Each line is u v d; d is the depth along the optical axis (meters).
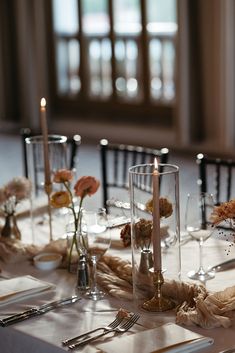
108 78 9.52
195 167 7.50
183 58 8.25
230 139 8.13
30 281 2.65
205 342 2.13
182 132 8.46
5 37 10.14
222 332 2.24
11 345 2.34
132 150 4.23
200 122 8.52
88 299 2.54
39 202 3.36
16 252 2.95
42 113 3.12
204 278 2.68
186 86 8.36
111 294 2.56
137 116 9.32
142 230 2.38
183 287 2.45
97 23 9.37
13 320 2.38
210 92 8.38
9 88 10.34
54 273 2.83
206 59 8.30
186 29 8.20
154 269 2.38
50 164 3.31
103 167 4.32
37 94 9.94
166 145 8.66
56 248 2.96
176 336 2.15
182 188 6.63
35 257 2.92
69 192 2.84
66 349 2.17
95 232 2.59
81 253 2.61
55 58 9.88
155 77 9.08
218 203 3.79
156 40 8.96
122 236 2.76
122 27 9.15
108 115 9.60
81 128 9.70
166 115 9.04
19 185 3.15
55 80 9.98
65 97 9.95
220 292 2.41
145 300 2.43
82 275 2.62
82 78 9.70
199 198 2.83
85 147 8.80
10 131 9.96
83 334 2.24
